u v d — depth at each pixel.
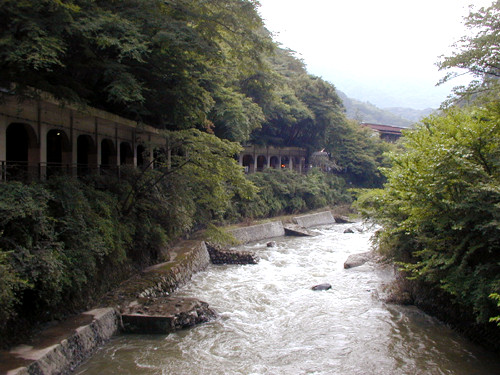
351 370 9.16
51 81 11.89
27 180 10.21
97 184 13.45
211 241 21.27
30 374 7.21
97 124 15.23
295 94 41.72
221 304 13.44
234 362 9.44
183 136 15.11
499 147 9.17
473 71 12.51
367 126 59.09
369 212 15.14
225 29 14.45
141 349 9.88
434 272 10.79
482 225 8.76
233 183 15.59
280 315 12.65
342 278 17.03
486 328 10.42
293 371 9.06
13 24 9.02
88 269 10.12
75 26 9.74
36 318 9.16
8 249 8.03
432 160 9.73
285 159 46.16
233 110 24.94
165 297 12.68
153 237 15.53
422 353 10.05
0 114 10.41
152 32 12.87
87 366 8.88
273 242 25.19
